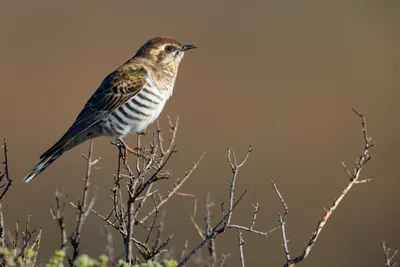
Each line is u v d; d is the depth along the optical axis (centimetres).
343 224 2075
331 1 3591
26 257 880
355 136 2538
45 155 1161
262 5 3497
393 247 2016
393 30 3312
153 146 994
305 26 3341
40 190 1970
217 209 1945
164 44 1251
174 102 2606
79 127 1180
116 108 1187
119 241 1500
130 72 1202
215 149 2336
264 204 2036
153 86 1211
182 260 967
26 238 960
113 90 1188
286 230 1956
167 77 1242
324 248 1956
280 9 3491
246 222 1905
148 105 1207
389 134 2556
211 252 982
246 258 1759
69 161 2108
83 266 790
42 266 915
